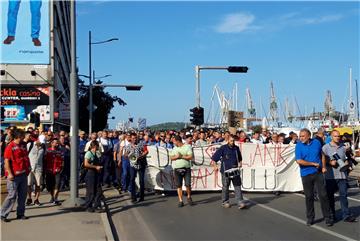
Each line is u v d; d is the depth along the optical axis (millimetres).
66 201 12789
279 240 8898
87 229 9703
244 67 29688
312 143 10344
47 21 45656
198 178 16047
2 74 44344
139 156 14289
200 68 29859
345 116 75750
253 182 15938
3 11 44969
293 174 16047
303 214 11750
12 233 9273
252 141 19609
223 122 77562
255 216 11531
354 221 10680
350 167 13266
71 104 13008
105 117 72250
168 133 20266
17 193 10711
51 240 8680
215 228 10125
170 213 12180
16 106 44438
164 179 15867
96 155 12070
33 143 12969
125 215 12062
